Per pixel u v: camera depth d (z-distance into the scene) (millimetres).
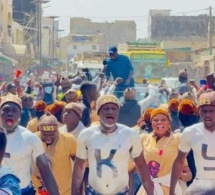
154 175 8641
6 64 48281
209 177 7629
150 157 8680
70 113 9469
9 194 4871
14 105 7320
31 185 7488
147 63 30422
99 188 7480
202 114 7633
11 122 7324
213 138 7633
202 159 7648
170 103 10648
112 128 7484
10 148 7262
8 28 60688
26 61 56719
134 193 9047
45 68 62281
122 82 16469
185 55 67500
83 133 7582
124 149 7449
